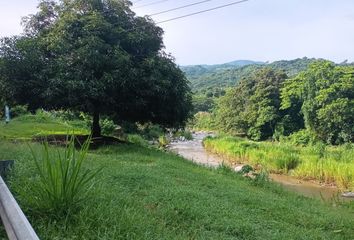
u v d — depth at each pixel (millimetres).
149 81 13172
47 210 3965
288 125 46188
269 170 24797
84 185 4570
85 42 12492
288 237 5230
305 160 23891
